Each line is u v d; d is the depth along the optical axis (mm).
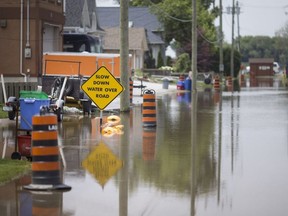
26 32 67375
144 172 23844
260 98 77750
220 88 102688
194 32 85938
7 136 33500
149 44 164875
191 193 20328
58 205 18406
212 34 156750
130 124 41656
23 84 51812
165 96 81312
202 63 154250
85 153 28312
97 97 38281
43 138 20328
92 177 22734
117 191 20469
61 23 75438
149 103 39969
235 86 123438
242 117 49125
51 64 66500
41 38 68688
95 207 18266
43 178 20328
